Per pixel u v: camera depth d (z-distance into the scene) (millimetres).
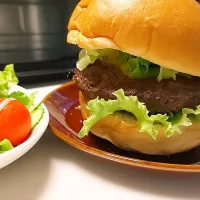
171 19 132
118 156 131
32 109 153
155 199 125
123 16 134
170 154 148
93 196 125
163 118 134
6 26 291
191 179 139
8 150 126
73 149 157
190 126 140
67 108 189
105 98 144
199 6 138
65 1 303
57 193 125
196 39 133
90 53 148
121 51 146
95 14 140
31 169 140
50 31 307
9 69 173
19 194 123
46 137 167
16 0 288
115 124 142
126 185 133
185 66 133
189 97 137
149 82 140
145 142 141
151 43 132
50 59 307
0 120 134
